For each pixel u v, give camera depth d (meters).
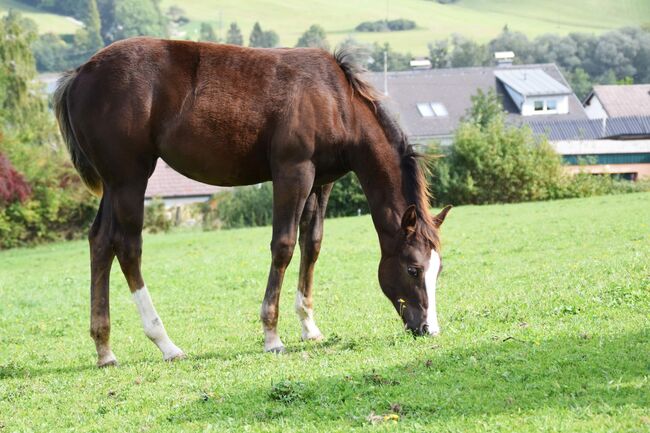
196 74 9.34
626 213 26.12
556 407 6.13
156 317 9.58
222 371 8.55
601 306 9.66
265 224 45.06
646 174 52.44
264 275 18.31
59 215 43.91
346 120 9.34
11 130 46.06
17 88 49.88
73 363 10.22
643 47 119.31
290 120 9.16
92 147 9.36
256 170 9.60
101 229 9.59
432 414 6.29
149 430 6.70
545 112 70.94
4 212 40.94
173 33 155.62
